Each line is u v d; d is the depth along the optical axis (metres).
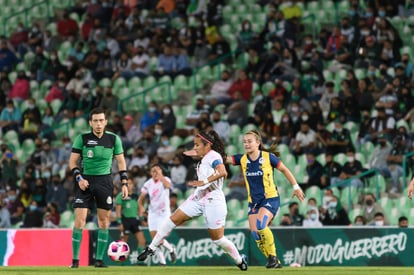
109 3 87.06
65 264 49.81
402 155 65.75
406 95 71.06
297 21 80.94
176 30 82.75
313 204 58.78
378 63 76.25
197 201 34.84
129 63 82.00
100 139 37.09
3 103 81.31
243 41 81.50
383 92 71.44
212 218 34.69
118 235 52.44
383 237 49.94
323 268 41.97
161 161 69.00
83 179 36.81
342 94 72.69
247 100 75.38
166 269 38.31
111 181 37.72
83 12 89.38
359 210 62.66
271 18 81.38
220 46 81.75
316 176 64.81
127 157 71.31
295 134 69.31
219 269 38.53
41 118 78.56
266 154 36.50
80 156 38.09
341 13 82.88
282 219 58.28
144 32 83.56
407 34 79.81
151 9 86.19
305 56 78.00
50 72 82.62
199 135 34.94
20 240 49.12
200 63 81.62
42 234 49.59
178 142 72.00
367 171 64.06
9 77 85.25
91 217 63.88
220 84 77.38
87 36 86.12
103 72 81.81
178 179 66.56
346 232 50.25
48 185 69.12
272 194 36.72
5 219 66.81
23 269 37.41
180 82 80.44
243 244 50.41
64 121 78.25
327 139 67.94
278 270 36.25
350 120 70.62
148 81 80.94
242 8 85.31
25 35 87.56
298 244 50.41
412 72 74.62
